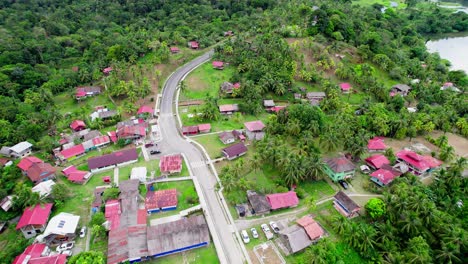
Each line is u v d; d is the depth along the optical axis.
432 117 131.50
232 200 93.56
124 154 110.69
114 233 80.44
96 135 122.25
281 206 90.31
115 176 103.75
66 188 94.62
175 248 77.38
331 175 103.25
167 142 121.56
